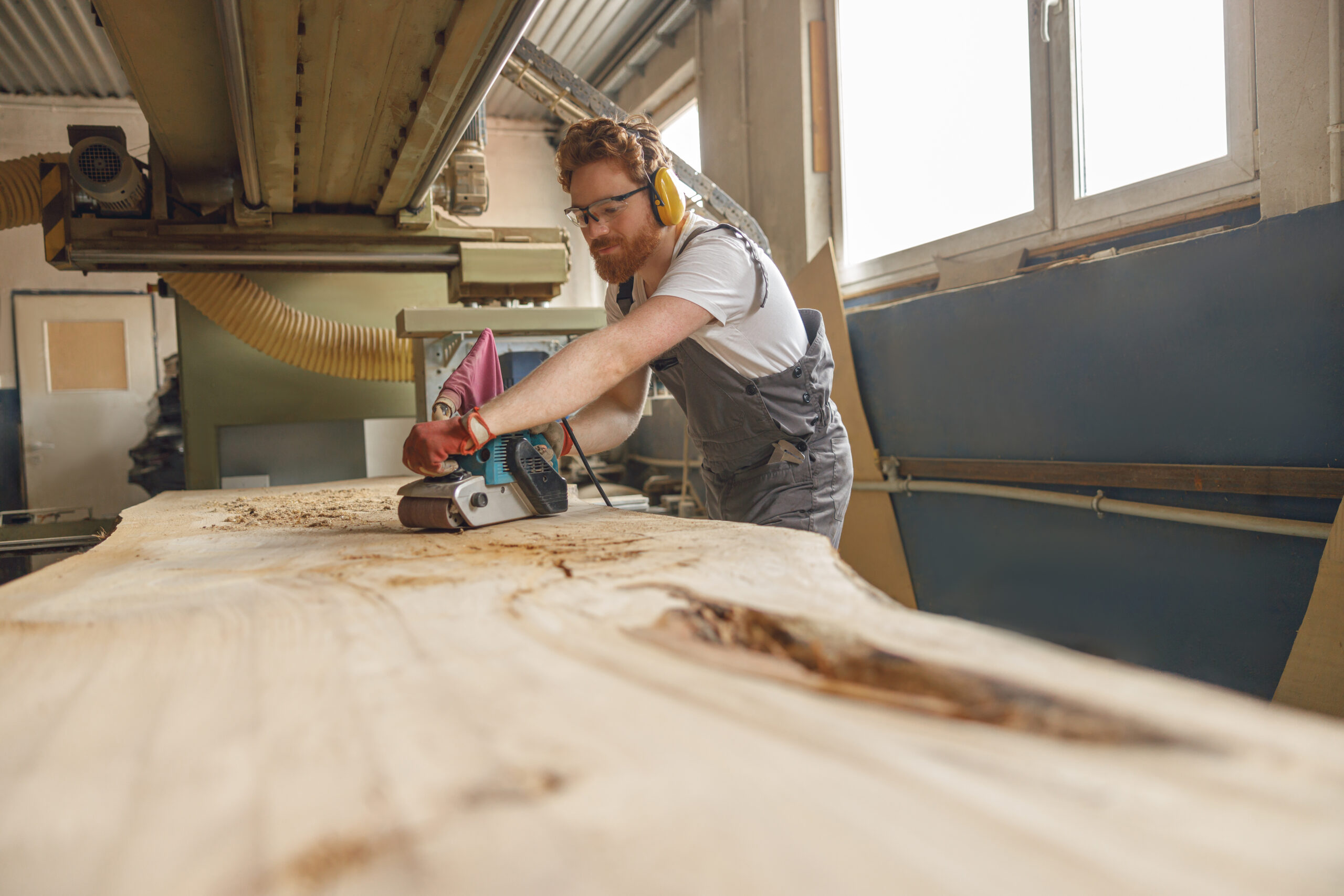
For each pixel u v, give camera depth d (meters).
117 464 6.11
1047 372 2.37
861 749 0.33
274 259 2.42
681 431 4.59
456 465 1.19
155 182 2.30
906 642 0.45
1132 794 0.28
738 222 3.83
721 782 0.31
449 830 0.28
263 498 1.91
